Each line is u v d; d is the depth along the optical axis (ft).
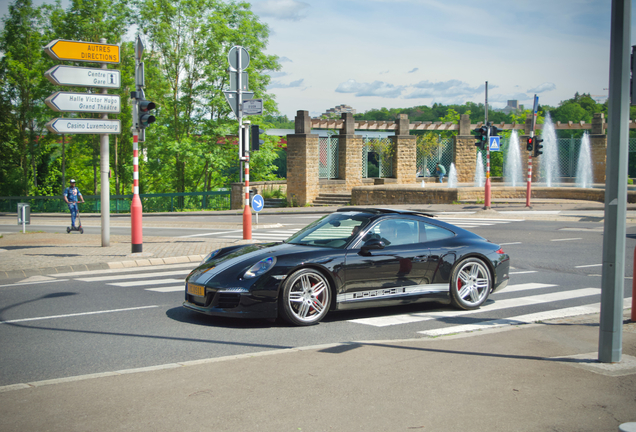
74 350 17.95
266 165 137.80
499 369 15.17
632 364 15.56
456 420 11.80
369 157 130.21
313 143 106.11
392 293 22.85
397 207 83.41
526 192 87.35
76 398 13.08
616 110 15.12
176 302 25.79
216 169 132.67
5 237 56.85
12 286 29.89
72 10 135.85
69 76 40.83
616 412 12.23
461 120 120.98
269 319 22.49
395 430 11.32
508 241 48.29
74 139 146.72
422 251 23.47
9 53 151.02
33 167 163.12
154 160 131.13
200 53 126.93
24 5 149.79
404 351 17.04
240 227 67.92
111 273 34.55
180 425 11.55
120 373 14.94
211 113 128.77
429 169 129.59
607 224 15.62
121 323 21.72
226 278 20.98
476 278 24.64
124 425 11.55
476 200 89.61
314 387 13.78
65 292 28.19
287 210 92.89
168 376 14.66
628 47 15.03
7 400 12.98
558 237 50.80
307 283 21.47
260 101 45.01
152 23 125.59
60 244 48.49
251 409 12.39
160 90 125.70
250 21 126.72
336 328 21.06
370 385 13.92
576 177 123.03
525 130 128.77
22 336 19.75
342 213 24.94
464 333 19.72
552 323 21.21
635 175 158.81
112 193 147.23
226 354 17.48
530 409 12.39
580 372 14.88
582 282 30.94
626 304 25.38
